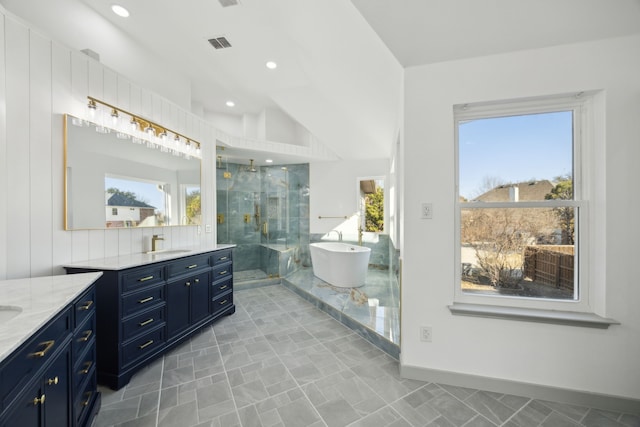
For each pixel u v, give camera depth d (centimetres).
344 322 267
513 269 172
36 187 158
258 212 520
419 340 176
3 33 142
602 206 151
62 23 205
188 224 286
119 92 214
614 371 150
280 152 423
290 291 386
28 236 155
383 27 152
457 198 179
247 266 509
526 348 161
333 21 188
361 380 176
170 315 213
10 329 83
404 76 174
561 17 138
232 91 375
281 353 212
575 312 160
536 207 168
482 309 165
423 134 172
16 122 149
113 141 207
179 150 275
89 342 139
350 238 483
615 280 148
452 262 171
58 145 170
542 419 142
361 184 484
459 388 168
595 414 146
